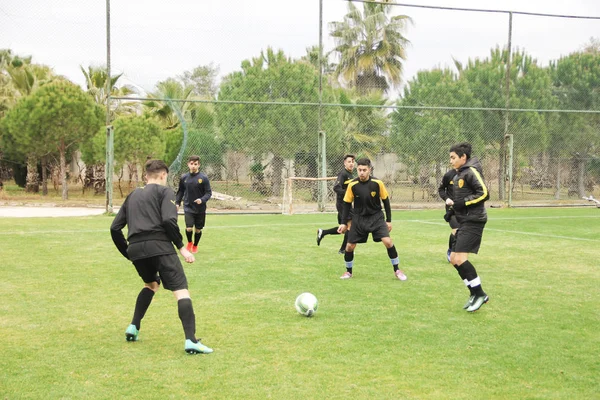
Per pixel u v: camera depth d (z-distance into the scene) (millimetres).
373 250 9758
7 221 13727
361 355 4359
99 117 23641
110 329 5043
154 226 4555
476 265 8406
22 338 4758
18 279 7109
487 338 4820
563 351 4500
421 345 4617
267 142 18250
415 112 19328
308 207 18312
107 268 7852
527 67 19672
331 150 18734
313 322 5266
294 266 8180
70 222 13555
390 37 22219
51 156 26766
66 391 3645
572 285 7020
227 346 4566
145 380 3840
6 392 3619
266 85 17984
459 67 19406
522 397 3623
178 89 18016
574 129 20094
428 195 19500
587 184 20609
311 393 3641
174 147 24672
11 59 29281
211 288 6691
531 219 15148
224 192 18469
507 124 18812
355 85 21859
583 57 20109
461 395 3639
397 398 3584
